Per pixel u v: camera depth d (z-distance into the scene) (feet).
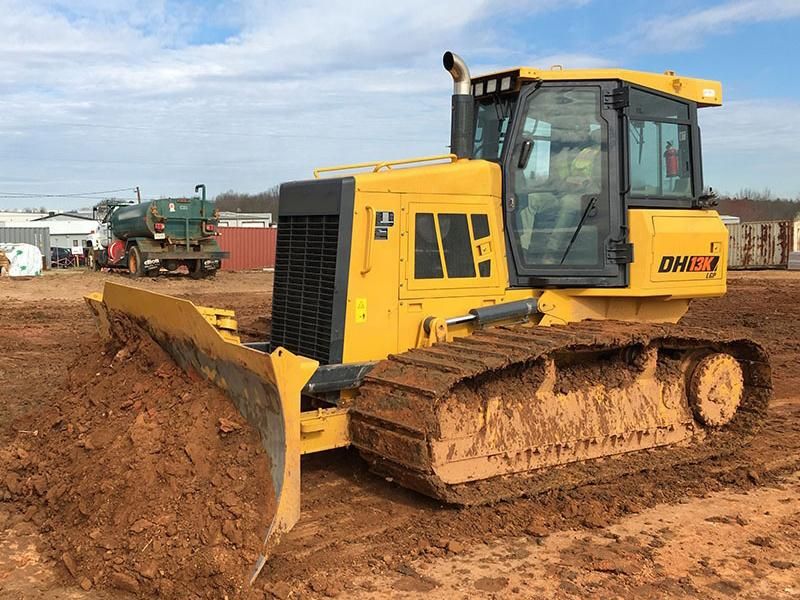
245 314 54.34
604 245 21.06
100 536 14.84
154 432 16.61
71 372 21.62
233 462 15.39
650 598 14.01
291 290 19.83
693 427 22.52
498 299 20.44
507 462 18.67
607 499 18.80
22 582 14.30
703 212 23.08
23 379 31.81
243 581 13.60
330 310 18.34
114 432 17.47
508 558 15.56
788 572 15.16
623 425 20.84
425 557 15.51
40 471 17.83
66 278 80.74
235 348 15.53
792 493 19.71
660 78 22.12
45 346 40.32
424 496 18.44
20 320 50.39
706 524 17.56
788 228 114.21
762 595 14.21
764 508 18.62
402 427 16.46
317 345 18.74
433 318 19.22
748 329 48.85
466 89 20.88
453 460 17.62
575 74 20.84
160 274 85.81
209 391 17.11
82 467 16.89
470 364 16.96
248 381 15.60
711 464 21.67
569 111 20.98
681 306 23.88
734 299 67.15
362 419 17.57
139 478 15.55
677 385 22.15
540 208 20.89
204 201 87.10
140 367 19.31
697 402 22.17
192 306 16.65
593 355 20.80
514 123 20.54
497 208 20.42
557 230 20.95
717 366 22.26
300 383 14.65
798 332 47.52
